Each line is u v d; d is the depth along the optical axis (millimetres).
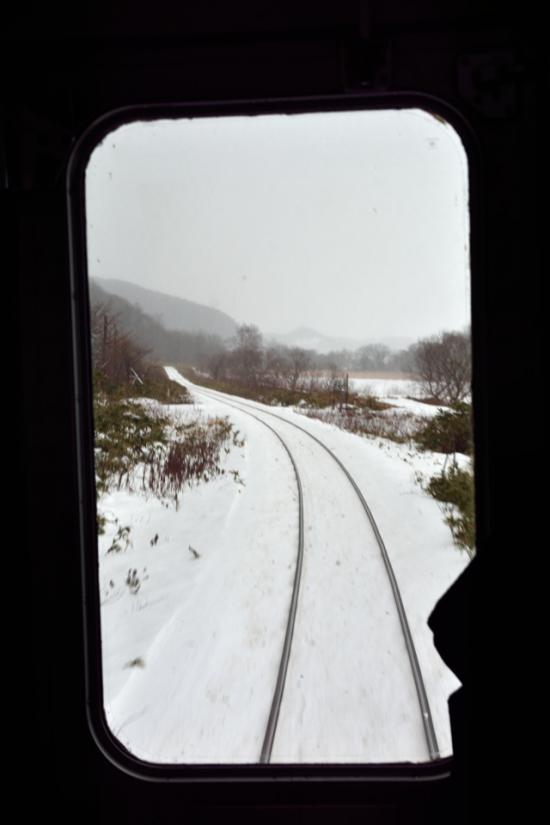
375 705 2932
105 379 6414
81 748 1783
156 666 3367
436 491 6477
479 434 1698
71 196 1730
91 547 1792
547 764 999
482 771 1066
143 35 1670
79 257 1751
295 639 3793
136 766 1805
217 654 3551
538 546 1146
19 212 1706
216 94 1685
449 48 1632
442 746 2502
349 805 1732
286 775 1759
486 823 1038
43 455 1743
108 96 1703
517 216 1643
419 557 5363
